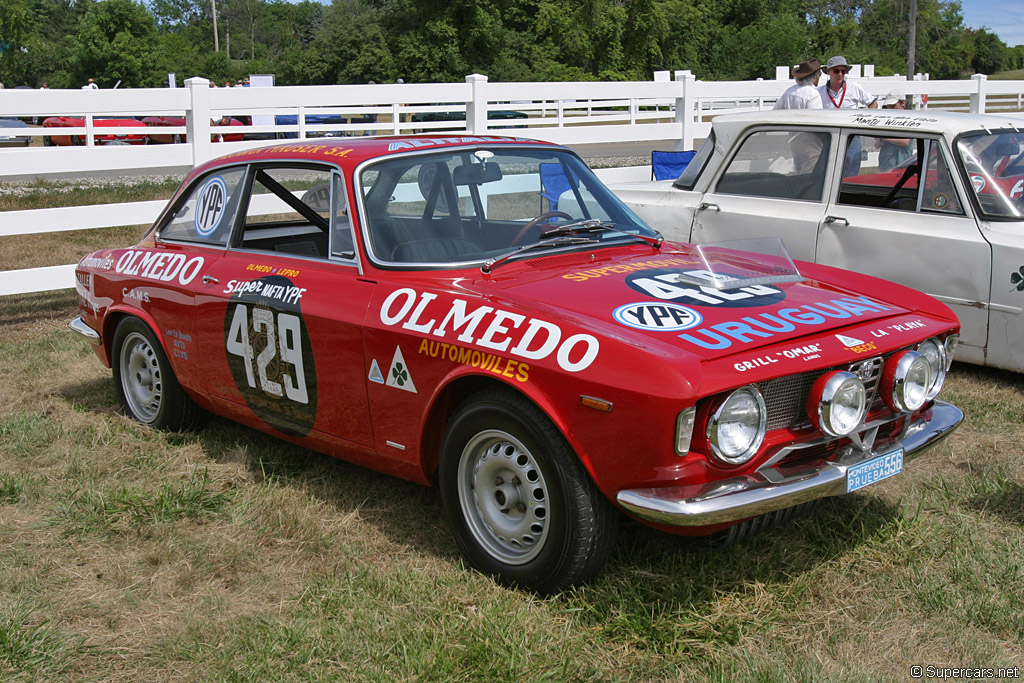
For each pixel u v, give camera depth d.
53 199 12.01
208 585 3.39
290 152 4.35
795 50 66.06
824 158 6.03
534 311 3.21
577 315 3.17
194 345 4.49
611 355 2.91
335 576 3.40
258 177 4.50
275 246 4.68
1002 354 5.41
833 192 5.98
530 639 2.92
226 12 110.19
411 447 3.54
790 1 77.19
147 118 24.28
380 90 9.34
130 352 5.11
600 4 57.91
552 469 3.04
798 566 3.40
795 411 3.12
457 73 56.03
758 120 6.34
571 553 3.05
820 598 3.22
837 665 2.82
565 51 58.81
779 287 3.62
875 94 13.48
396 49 59.44
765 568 3.38
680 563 3.37
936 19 81.44
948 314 3.63
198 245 4.71
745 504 2.83
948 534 3.63
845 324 3.30
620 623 2.98
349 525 3.81
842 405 3.05
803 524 3.69
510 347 3.13
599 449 2.91
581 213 4.27
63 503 4.05
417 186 3.97
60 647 2.97
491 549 3.34
